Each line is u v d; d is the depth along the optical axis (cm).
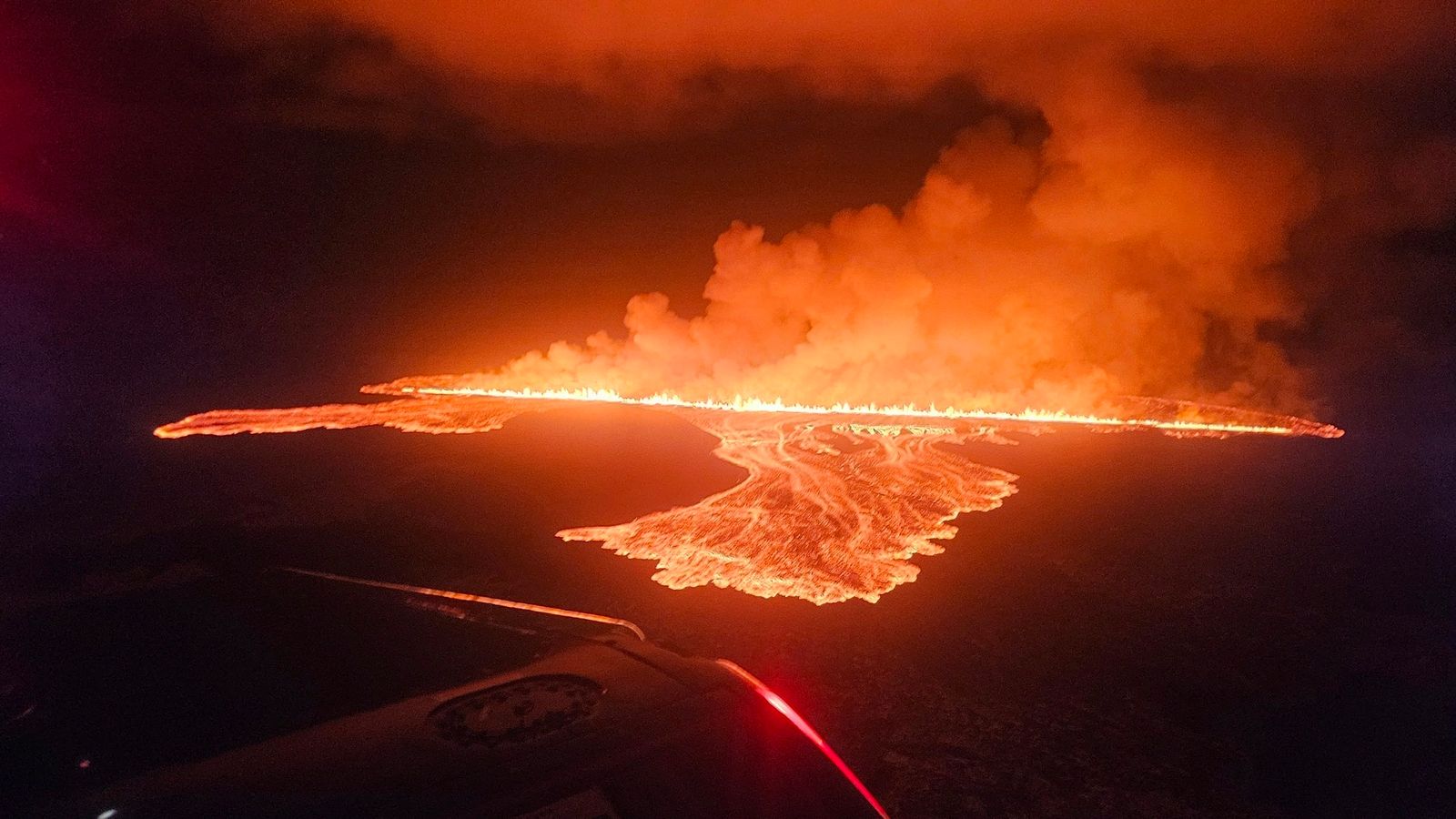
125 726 213
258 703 221
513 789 175
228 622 266
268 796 175
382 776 179
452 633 257
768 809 191
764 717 213
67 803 180
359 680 230
